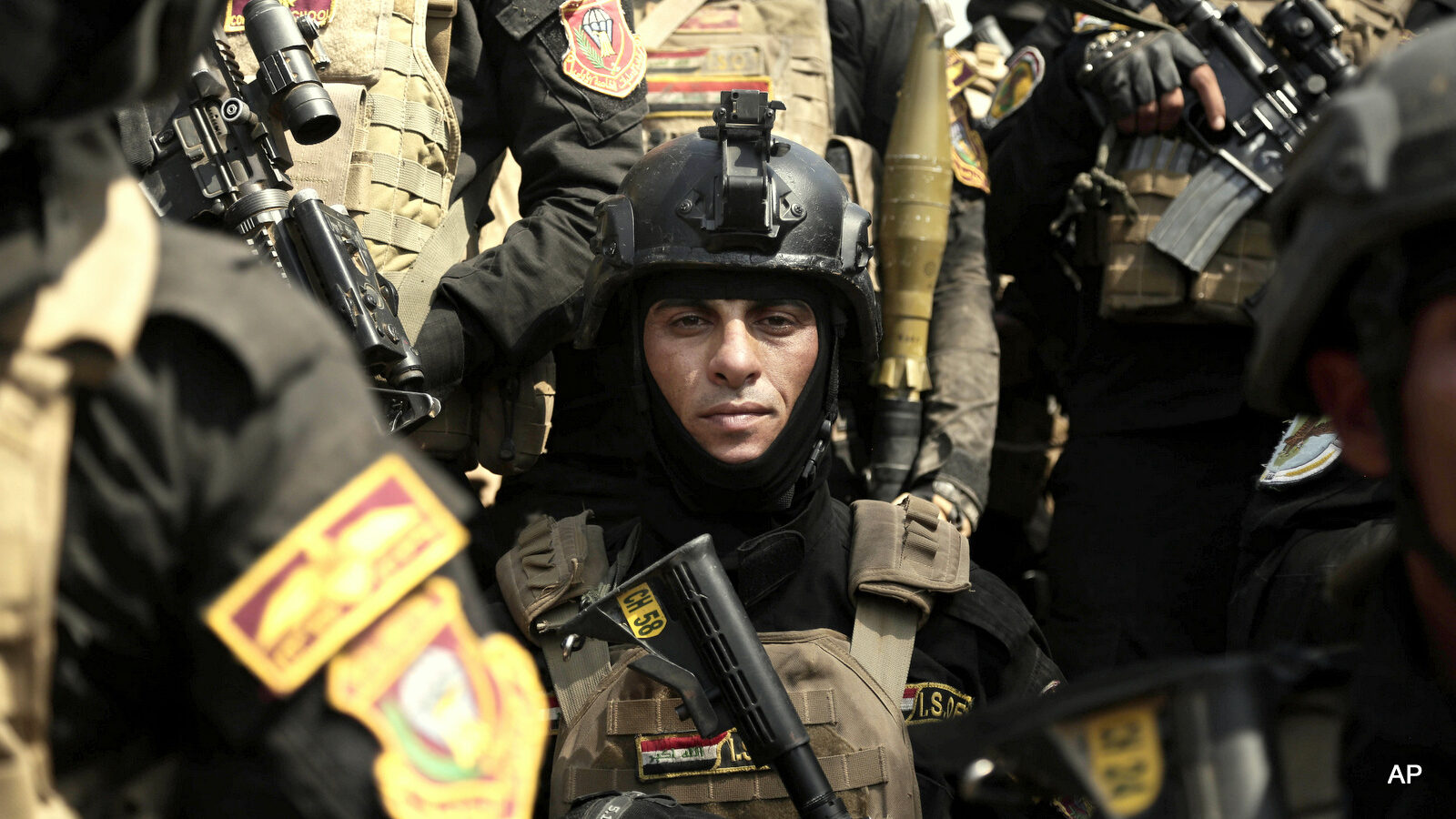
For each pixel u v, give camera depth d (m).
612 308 1.69
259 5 1.60
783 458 1.48
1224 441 2.23
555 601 1.46
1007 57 3.25
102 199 0.63
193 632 0.64
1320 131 0.71
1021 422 2.81
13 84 0.59
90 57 0.61
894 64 2.61
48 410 0.58
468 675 0.69
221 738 0.64
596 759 1.36
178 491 0.62
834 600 1.49
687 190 1.48
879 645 1.42
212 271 0.66
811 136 2.32
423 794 0.65
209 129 1.58
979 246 2.51
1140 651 2.20
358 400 0.69
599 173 1.93
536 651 1.48
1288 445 1.49
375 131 1.78
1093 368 2.36
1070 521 2.33
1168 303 2.17
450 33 1.92
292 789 0.63
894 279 2.31
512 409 1.90
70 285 0.60
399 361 1.55
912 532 1.50
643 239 1.49
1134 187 2.22
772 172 1.48
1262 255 2.17
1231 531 2.21
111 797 0.64
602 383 2.08
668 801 1.16
